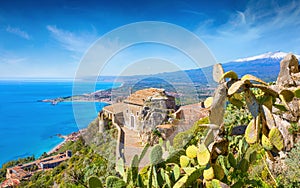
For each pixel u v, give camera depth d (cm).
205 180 89
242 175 120
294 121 130
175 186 89
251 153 122
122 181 94
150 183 95
